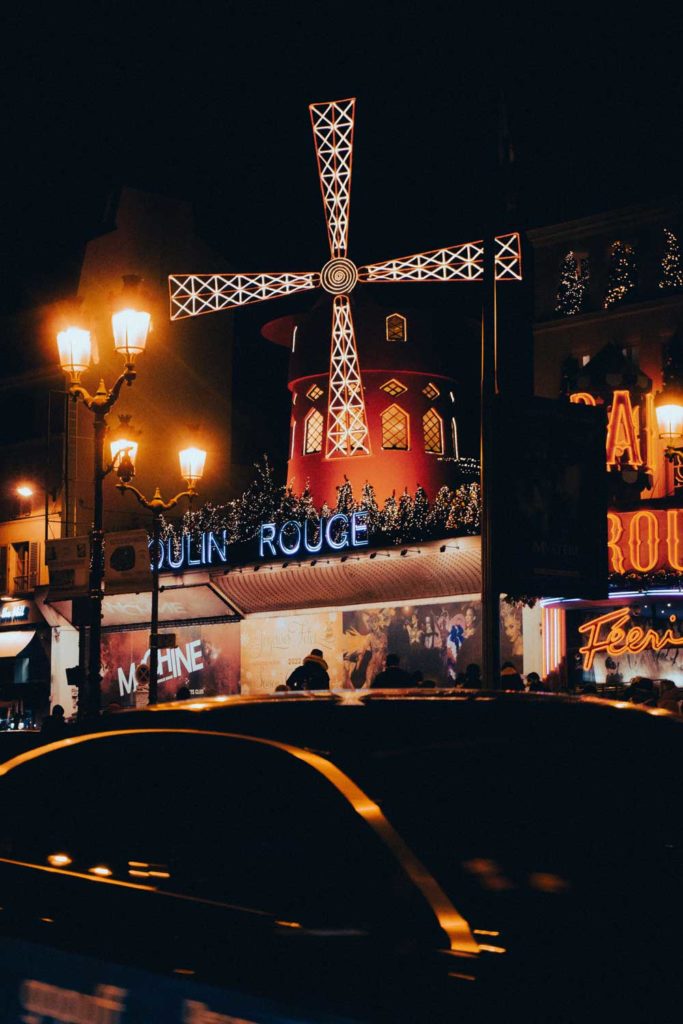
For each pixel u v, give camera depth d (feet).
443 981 8.54
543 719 12.18
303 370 117.60
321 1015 8.86
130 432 72.84
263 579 103.24
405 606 96.17
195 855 11.13
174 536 110.42
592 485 47.85
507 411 46.26
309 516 99.81
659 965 8.49
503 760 11.29
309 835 10.46
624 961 8.54
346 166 115.96
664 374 97.71
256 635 108.47
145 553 93.20
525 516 46.14
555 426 47.14
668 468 95.30
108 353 136.56
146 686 119.44
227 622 111.14
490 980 8.41
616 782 11.25
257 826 10.86
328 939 9.41
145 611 117.80
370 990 8.80
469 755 11.30
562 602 86.12
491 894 9.64
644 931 9.14
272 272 119.85
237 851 10.82
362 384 114.62
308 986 9.12
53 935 11.34
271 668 106.63
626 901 9.73
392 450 113.91
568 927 9.17
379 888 9.64
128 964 10.43
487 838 10.28
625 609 86.43
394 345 115.44
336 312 115.55
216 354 146.30
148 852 11.59
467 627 91.40
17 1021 11.17
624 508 80.89
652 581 78.43
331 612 101.96
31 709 133.18
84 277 136.26
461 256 111.34
